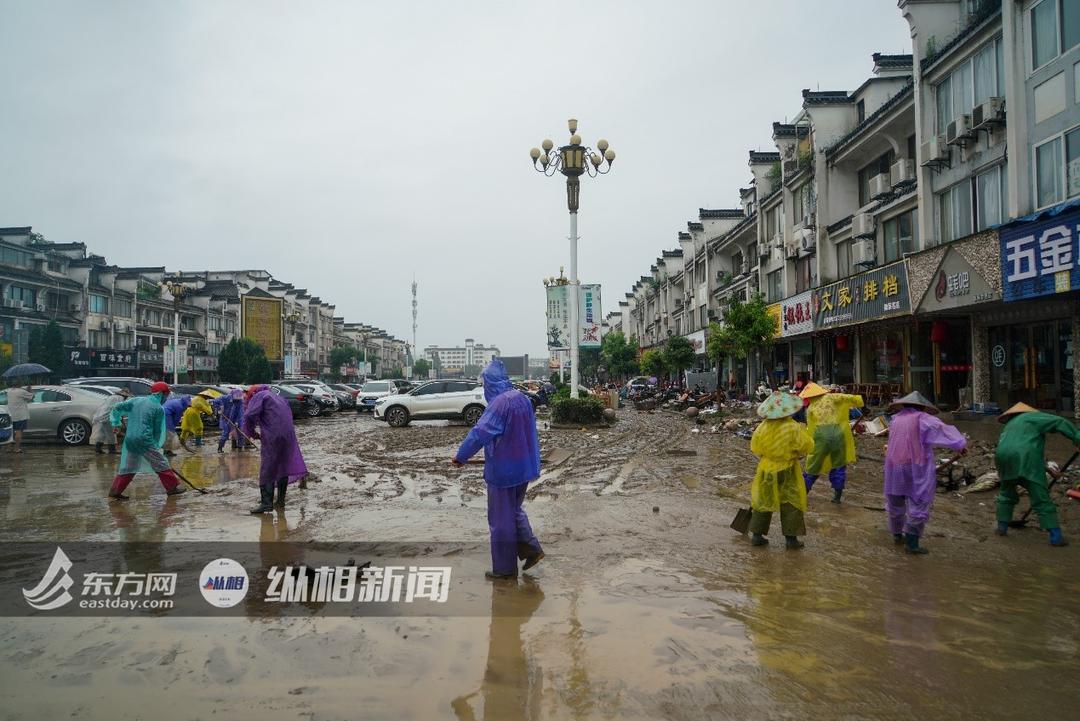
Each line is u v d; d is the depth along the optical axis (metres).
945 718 2.87
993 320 16.08
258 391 7.37
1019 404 6.16
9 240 37.22
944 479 8.64
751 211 36.41
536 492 8.55
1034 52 13.00
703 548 5.70
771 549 5.66
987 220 14.78
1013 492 6.05
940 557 5.38
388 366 134.62
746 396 31.30
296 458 7.49
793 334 25.34
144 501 8.09
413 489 8.91
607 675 3.28
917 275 16.67
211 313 56.53
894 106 18.42
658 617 4.05
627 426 19.50
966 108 15.36
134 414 8.23
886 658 3.45
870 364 22.58
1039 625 3.89
